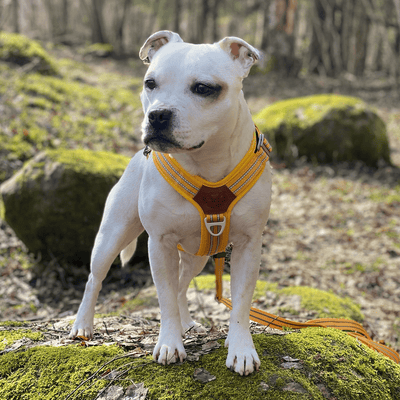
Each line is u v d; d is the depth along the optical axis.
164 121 0.81
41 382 0.94
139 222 1.11
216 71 0.83
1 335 1.12
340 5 7.28
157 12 9.73
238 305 0.95
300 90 6.23
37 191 2.07
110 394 0.89
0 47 4.43
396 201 3.10
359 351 1.03
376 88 6.73
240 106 0.90
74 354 0.99
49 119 3.55
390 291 2.09
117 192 1.10
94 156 2.28
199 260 1.23
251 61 0.88
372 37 8.59
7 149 2.96
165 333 0.95
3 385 0.95
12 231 2.32
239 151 0.92
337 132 3.73
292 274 2.20
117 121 4.07
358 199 3.15
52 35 8.70
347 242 2.60
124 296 1.95
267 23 7.30
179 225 0.94
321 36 7.30
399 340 1.67
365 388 0.95
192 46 0.86
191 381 0.90
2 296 1.96
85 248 2.15
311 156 3.78
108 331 1.17
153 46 0.97
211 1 8.27
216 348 0.99
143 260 2.22
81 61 6.97
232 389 0.88
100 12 8.35
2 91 3.73
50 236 2.13
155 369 0.93
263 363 0.94
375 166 3.76
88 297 1.13
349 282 2.17
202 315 1.51
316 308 1.60
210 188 0.92
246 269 0.97
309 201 3.13
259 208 0.94
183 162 0.91
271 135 3.85
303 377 0.93
